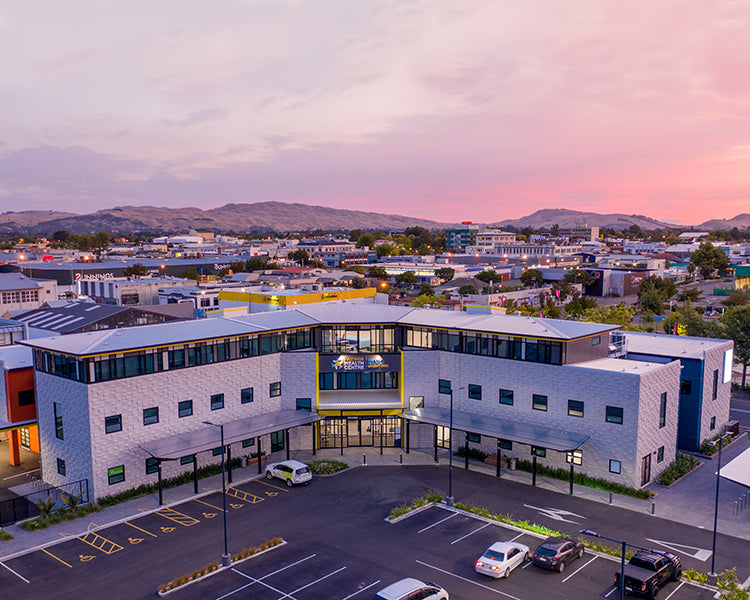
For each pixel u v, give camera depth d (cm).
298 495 4900
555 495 4866
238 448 5619
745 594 2947
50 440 5091
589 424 5097
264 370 5856
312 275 19638
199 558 3856
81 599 3394
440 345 6075
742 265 19850
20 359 5603
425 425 6062
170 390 5119
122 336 5028
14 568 3744
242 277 19012
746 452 4750
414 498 4816
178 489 5019
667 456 5353
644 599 3375
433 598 3194
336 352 6131
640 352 6159
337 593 3434
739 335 8450
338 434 6084
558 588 3497
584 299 14425
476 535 4178
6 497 4894
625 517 4441
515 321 5822
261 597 3394
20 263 19838
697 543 4034
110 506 4678
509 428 5372
